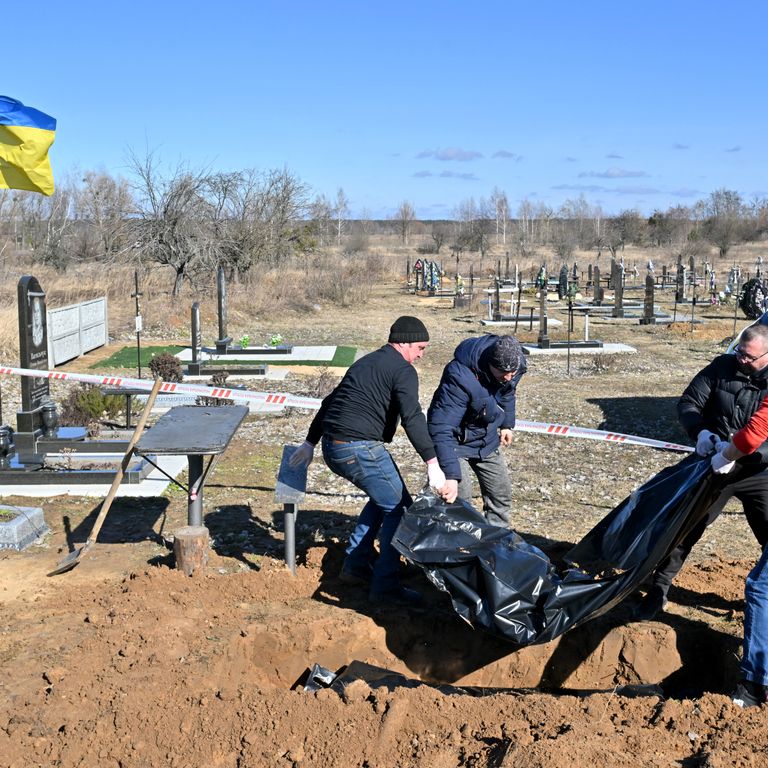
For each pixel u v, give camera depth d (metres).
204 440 5.28
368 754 3.59
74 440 8.62
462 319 28.19
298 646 4.79
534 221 84.19
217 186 33.69
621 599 4.47
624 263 53.53
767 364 4.49
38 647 4.54
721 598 5.27
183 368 16.45
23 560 6.02
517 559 4.59
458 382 5.15
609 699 3.93
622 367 18.14
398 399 4.95
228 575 5.47
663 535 4.38
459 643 4.99
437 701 3.88
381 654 4.95
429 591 5.48
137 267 31.36
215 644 4.56
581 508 7.62
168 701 3.96
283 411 12.33
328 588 5.45
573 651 4.87
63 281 29.84
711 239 67.62
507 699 3.93
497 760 3.35
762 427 3.94
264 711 3.83
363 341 22.67
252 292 30.11
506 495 5.76
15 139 8.36
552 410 13.28
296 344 21.75
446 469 5.02
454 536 4.75
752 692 3.91
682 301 33.06
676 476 4.82
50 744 3.64
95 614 4.90
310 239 43.12
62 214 43.81
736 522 7.16
